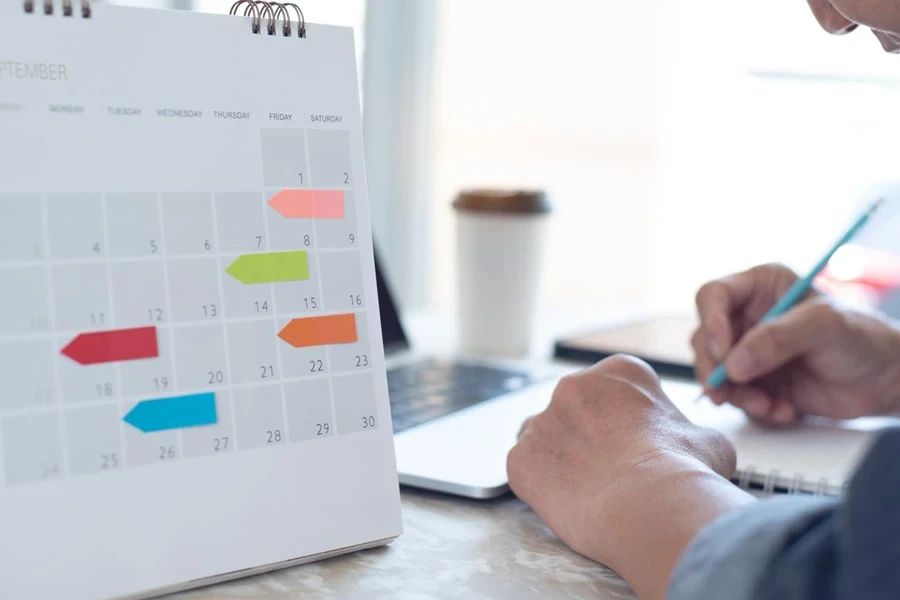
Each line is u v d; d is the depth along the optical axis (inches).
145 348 16.6
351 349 18.9
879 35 23.1
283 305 18.2
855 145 76.4
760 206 79.3
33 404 15.5
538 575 18.5
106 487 15.9
